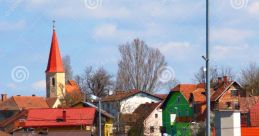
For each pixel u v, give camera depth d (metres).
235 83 82.19
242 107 71.88
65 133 59.09
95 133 77.50
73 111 78.69
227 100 81.25
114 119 82.56
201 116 82.31
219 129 19.53
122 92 104.38
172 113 89.50
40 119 78.25
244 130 20.86
